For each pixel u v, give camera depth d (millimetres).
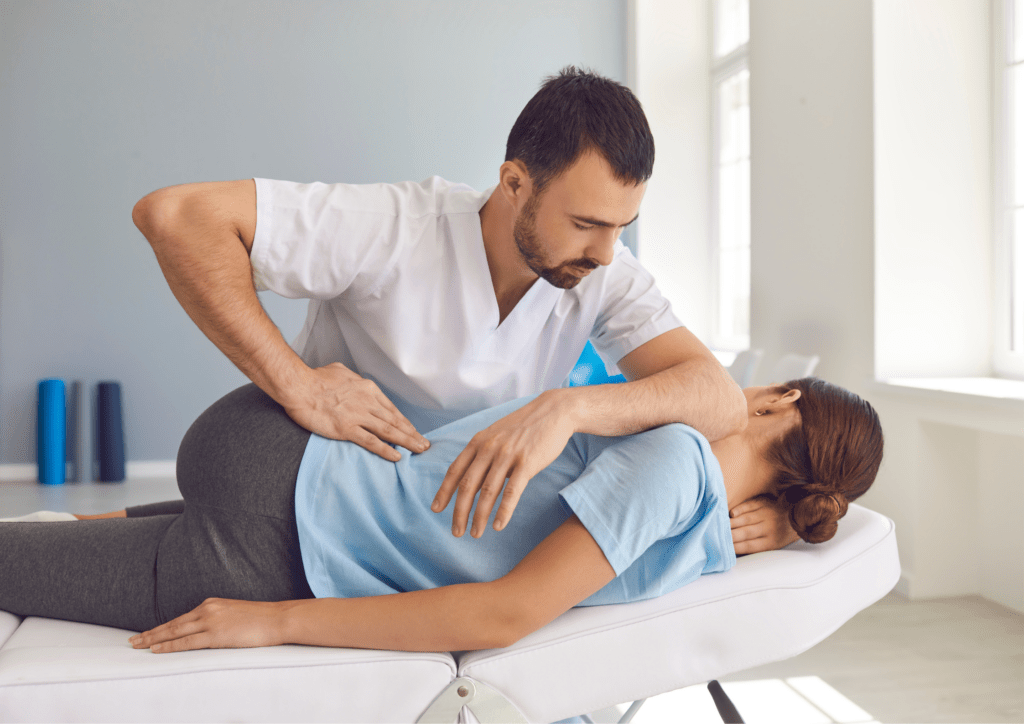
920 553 2666
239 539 962
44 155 4375
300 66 4645
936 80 2863
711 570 1052
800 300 3393
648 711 1791
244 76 4578
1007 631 2316
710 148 4973
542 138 1003
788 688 1912
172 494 3963
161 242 1022
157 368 4477
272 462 982
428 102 4801
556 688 917
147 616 973
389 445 1039
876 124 2836
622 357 1330
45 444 4215
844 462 1133
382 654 890
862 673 2002
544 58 4938
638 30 4906
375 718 873
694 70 4961
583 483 949
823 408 1159
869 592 1103
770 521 1162
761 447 1173
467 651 945
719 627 972
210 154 4551
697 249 4977
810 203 3311
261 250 1088
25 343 4367
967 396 2369
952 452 2670
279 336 1072
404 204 1177
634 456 985
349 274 1148
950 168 2875
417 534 999
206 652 875
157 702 829
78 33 4391
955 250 2887
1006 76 2805
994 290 2875
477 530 911
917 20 2846
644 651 946
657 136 4945
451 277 1192
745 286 4637
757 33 3729
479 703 886
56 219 4387
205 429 1020
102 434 4305
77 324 4410
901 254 2861
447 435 1071
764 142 3678
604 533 911
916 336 2873
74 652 876
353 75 4711
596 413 1011
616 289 1298
